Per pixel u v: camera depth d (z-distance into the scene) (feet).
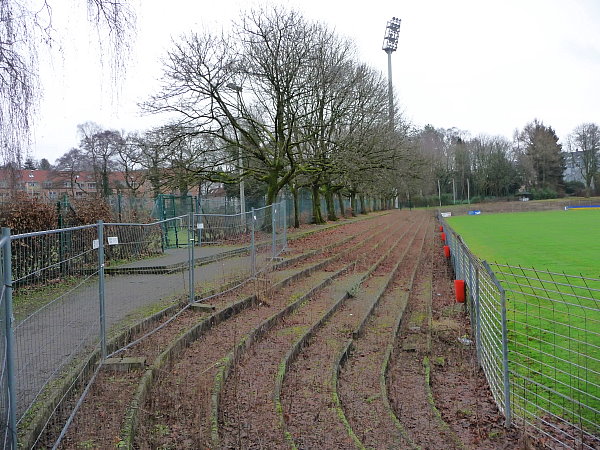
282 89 79.46
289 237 80.74
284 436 16.46
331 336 30.96
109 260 33.73
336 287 46.68
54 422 15.34
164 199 81.00
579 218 176.76
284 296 40.47
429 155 237.86
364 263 62.85
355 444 16.51
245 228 46.96
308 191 141.28
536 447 17.52
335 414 19.10
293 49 77.97
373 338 31.48
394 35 265.34
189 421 16.72
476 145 359.05
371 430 18.31
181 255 50.80
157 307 30.25
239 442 15.52
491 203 320.29
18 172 24.54
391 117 112.16
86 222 49.21
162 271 41.93
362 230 113.80
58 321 18.79
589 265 59.88
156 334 26.13
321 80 81.35
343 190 166.40
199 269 46.14
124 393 17.93
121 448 13.97
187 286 37.24
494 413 20.72
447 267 64.64
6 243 12.71
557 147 343.26
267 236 54.49
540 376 23.34
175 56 73.56
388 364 26.61
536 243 91.71
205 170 82.53
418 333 33.17
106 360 20.88
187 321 29.04
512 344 27.71
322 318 34.45
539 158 341.00
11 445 12.46
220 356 24.13
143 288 36.35
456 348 29.91
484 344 26.04
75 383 17.92
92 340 21.72
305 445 16.47
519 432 18.70
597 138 315.58
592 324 30.53
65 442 14.30
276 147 84.48
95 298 22.25
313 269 54.80
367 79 105.19
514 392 21.86
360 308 38.65
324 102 86.38
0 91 22.91
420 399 22.07
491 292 26.45
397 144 104.88
